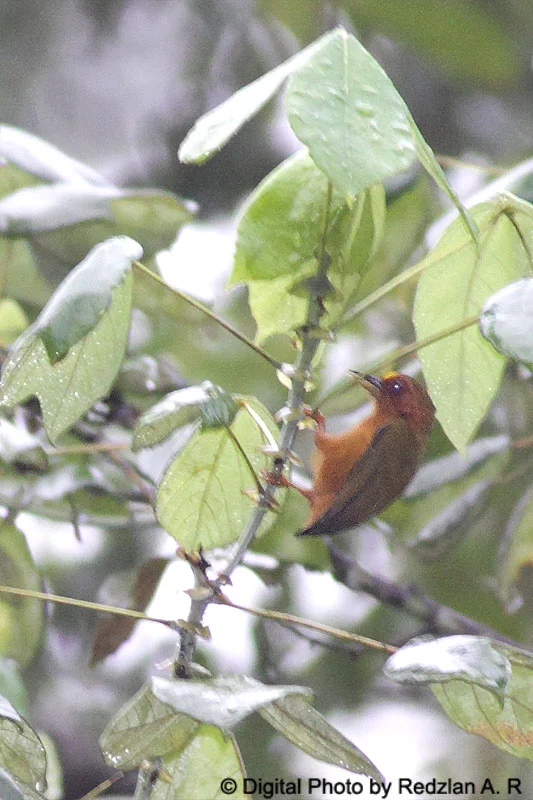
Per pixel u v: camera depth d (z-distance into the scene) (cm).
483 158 1360
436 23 1214
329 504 772
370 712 1188
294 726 529
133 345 1057
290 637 1199
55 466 897
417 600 975
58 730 1255
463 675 493
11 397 568
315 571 929
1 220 748
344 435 799
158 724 536
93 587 1227
